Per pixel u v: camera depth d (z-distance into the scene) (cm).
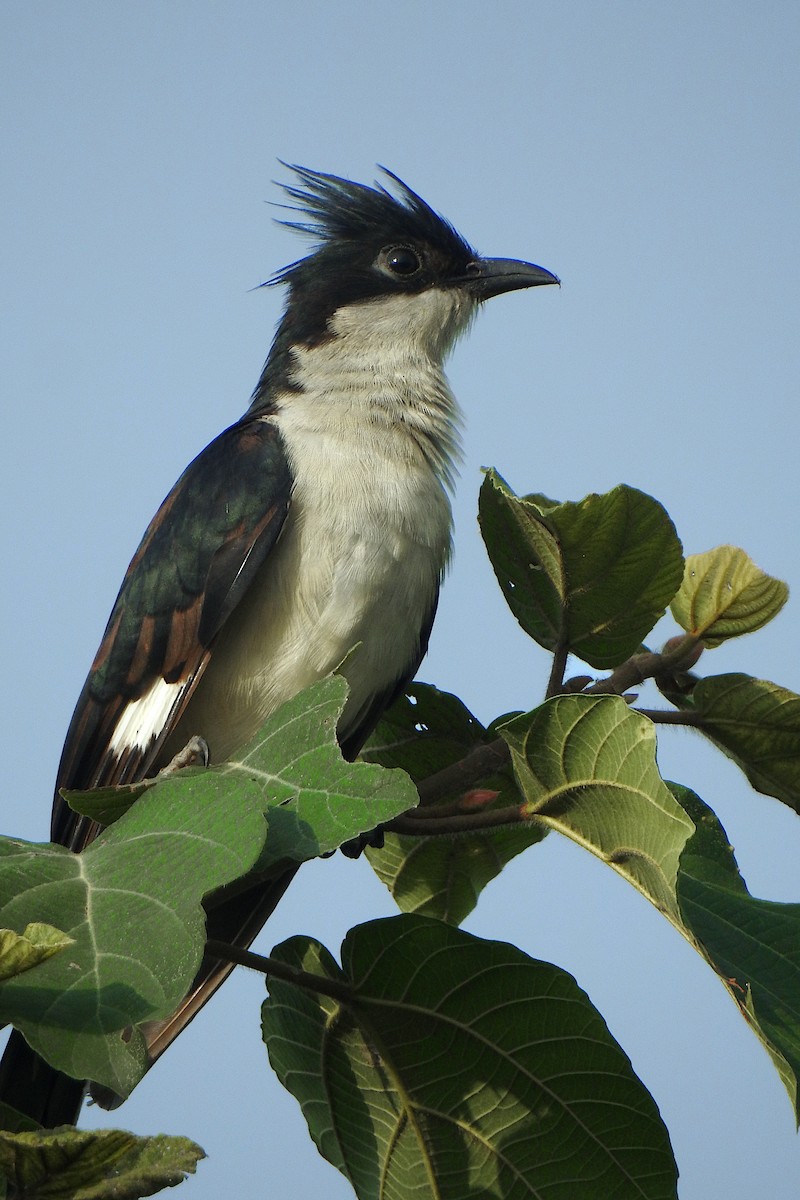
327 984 552
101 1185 337
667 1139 542
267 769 496
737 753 654
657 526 617
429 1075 559
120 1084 350
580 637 665
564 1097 549
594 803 539
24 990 370
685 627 674
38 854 437
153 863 420
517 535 634
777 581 647
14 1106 607
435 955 541
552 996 542
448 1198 570
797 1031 507
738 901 562
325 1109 580
